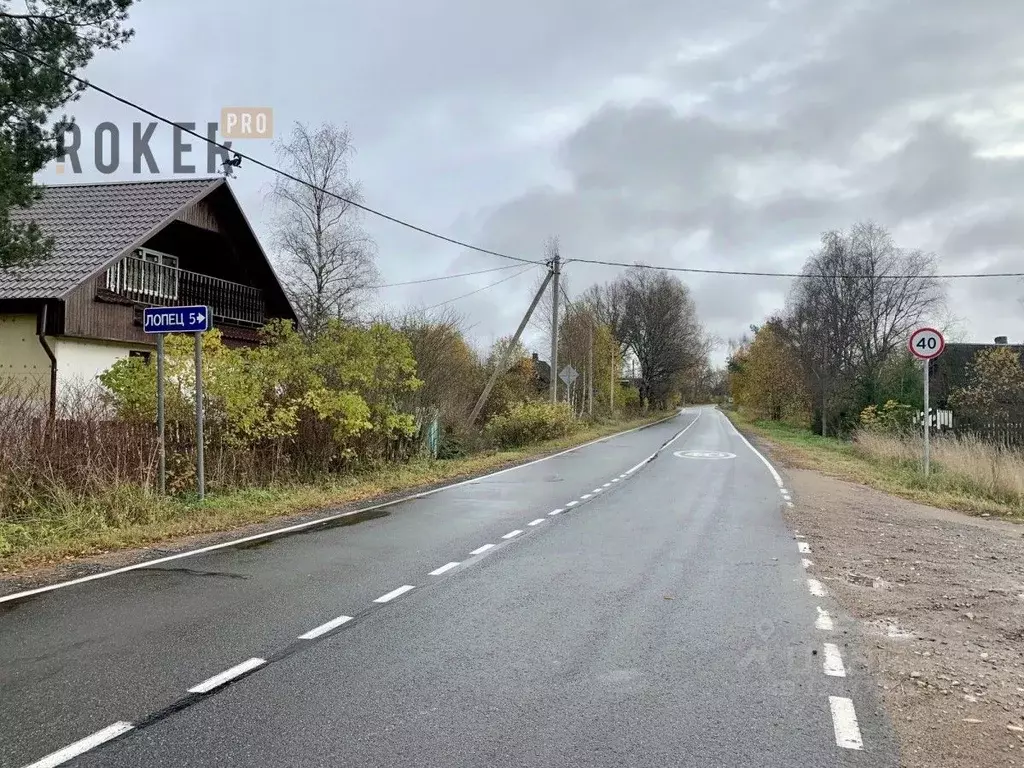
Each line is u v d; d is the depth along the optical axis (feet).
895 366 107.34
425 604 19.31
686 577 22.45
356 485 43.21
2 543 24.95
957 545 27.86
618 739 11.84
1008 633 17.46
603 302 248.73
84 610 18.60
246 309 68.59
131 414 35.17
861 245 128.47
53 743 11.50
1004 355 77.00
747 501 39.24
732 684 14.12
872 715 12.84
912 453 56.39
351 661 15.15
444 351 66.80
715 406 392.06
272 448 41.42
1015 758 11.41
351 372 45.03
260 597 19.88
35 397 32.83
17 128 30.09
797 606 19.40
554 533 29.60
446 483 47.19
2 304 46.19
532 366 156.97
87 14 30.09
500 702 13.20
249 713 12.65
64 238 52.03
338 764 10.95
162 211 55.83
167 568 23.26
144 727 12.09
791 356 143.64
